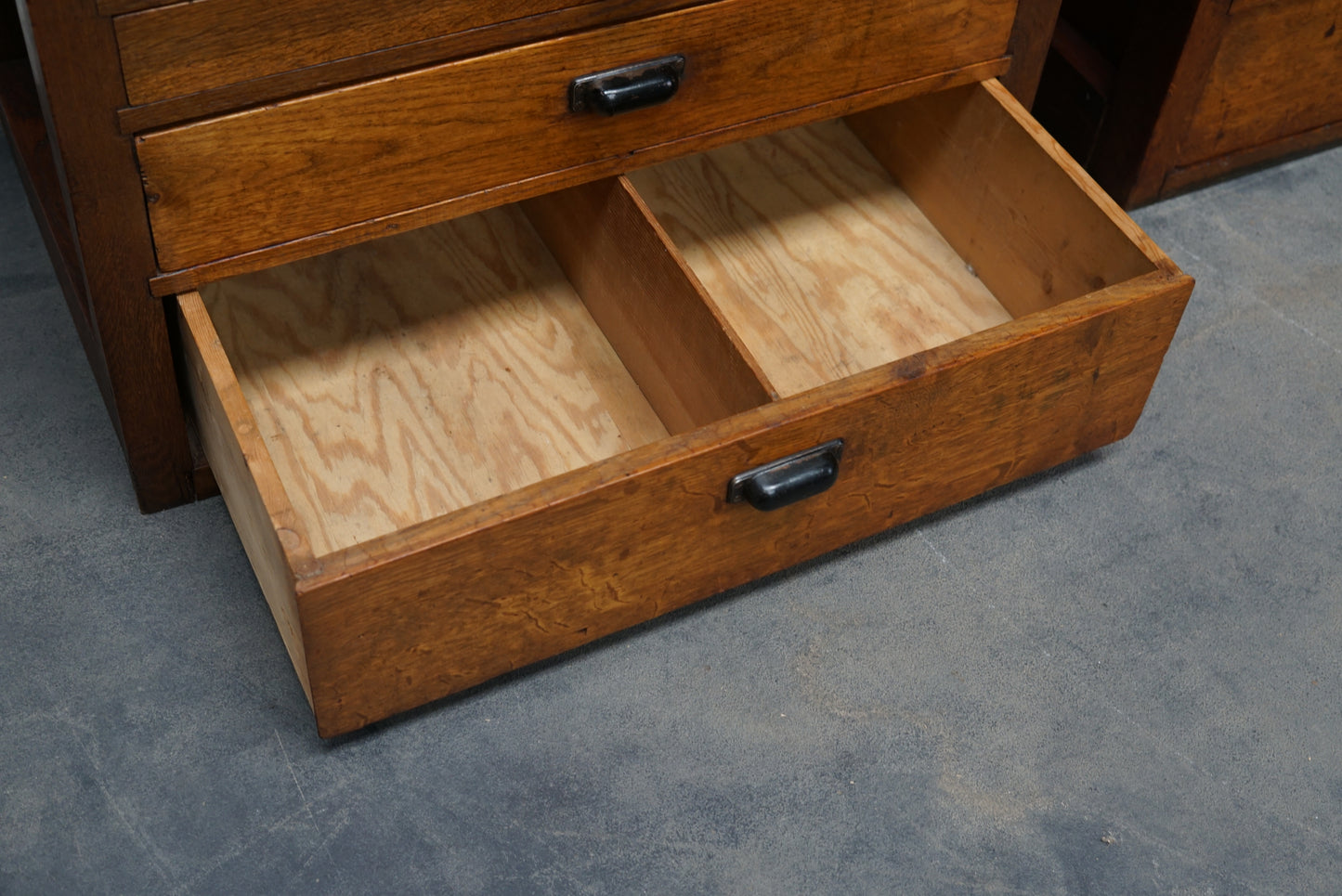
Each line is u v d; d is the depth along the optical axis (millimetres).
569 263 1364
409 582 966
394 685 1057
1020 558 1289
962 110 1348
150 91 959
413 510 1216
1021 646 1232
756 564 1178
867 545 1287
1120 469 1359
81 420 1312
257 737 1136
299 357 1306
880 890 1092
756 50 1181
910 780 1149
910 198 1474
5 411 1310
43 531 1237
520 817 1109
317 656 978
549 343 1340
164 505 1260
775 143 1510
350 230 1128
